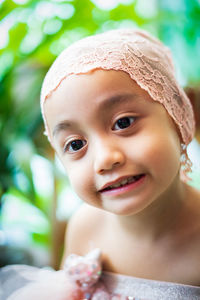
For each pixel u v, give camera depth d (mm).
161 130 468
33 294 648
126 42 517
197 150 961
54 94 489
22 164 1113
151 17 1194
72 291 630
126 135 455
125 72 465
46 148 1215
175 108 520
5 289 722
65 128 488
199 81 1085
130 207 462
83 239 716
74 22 1175
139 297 563
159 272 570
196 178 770
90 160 474
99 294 602
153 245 581
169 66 579
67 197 1315
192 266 542
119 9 1176
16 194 1273
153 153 445
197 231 556
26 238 1238
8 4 1115
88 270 614
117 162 442
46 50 1212
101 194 488
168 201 552
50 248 1135
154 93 478
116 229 637
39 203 1215
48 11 1182
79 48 508
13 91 1224
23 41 1215
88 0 1141
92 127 458
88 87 453
